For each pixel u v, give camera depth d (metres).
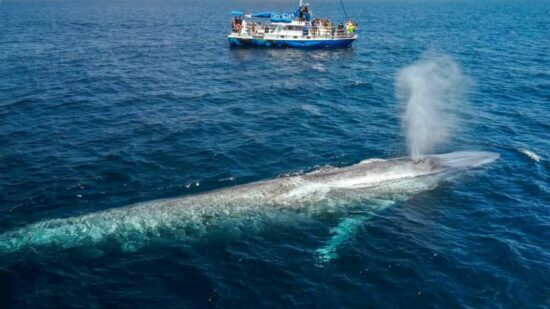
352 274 17.19
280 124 33.50
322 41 71.50
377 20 136.00
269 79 50.22
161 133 31.16
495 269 17.44
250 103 39.66
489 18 145.75
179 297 16.09
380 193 22.06
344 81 48.91
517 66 56.06
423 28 109.81
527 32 97.94
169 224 19.41
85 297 16.05
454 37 89.38
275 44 72.62
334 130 32.25
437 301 15.88
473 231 19.86
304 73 53.69
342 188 22.02
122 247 18.36
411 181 23.08
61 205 21.48
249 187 21.48
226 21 132.62
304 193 21.44
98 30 99.62
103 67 55.03
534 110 37.06
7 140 29.47
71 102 38.66
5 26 103.69
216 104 39.19
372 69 56.03
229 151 27.94
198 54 67.25
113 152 27.66
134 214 19.67
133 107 37.69
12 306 15.60
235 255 18.16
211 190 22.02
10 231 18.92
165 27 110.31
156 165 25.89
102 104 38.34
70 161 26.28
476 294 16.22
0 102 38.12
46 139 29.80
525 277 16.98
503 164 26.00
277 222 19.95
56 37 84.00
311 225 19.94
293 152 27.92
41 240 18.44
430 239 19.23
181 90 44.09
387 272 17.30
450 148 28.98
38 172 24.80
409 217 20.72
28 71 51.38
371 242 19.00
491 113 36.25
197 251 18.31
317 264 17.72
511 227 20.19
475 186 23.36
